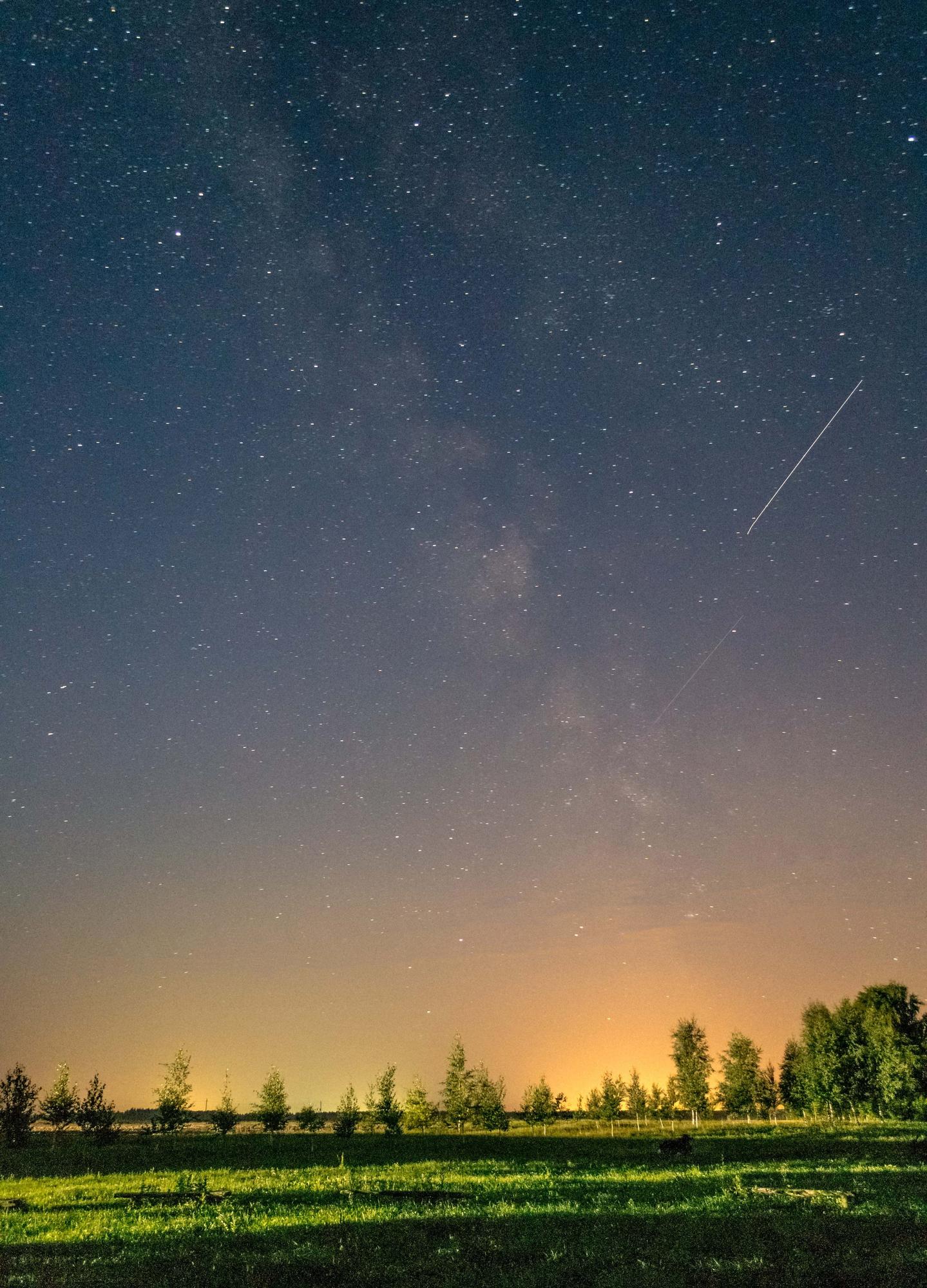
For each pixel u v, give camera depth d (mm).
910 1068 66312
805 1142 44969
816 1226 16062
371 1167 32812
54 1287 11547
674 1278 11875
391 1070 60938
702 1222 16750
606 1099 75375
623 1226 16344
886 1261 12844
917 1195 21328
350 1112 56219
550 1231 15805
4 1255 13883
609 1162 34906
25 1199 22109
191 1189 23547
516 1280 11859
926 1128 55062
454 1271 12461
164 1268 12734
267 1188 24547
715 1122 79688
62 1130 49469
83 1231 16375
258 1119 62562
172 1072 56594
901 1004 72562
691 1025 81188
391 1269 12500
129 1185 26438
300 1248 13984
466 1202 20438
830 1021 75125
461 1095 65938
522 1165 33375
